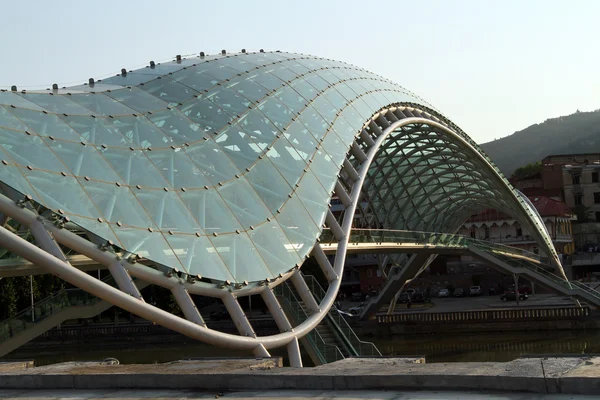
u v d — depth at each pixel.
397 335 84.38
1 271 29.56
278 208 35.56
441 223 110.88
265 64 51.16
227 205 32.31
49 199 24.48
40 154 26.73
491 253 90.94
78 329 91.12
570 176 156.38
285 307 39.19
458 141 74.69
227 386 11.75
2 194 23.53
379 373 10.79
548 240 103.94
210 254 28.45
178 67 45.19
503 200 98.06
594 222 153.88
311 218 37.56
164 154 32.59
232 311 28.19
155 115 36.22
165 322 24.98
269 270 31.03
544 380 9.48
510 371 10.13
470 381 10.01
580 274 137.88
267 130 41.41
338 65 60.31
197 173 32.88
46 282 89.12
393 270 94.19
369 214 90.62
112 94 37.66
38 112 30.17
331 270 37.41
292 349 30.66
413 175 90.69
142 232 26.55
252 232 32.22
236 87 44.62
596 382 9.16
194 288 26.89
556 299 104.88
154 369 13.27
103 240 24.73
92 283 23.42
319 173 42.00
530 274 89.75
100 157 29.09
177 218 28.77
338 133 48.00
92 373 13.01
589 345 66.19
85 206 25.61
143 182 29.38
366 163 49.22
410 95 66.50
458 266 136.38
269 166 38.25
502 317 80.31
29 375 13.22
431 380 10.27
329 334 40.59
